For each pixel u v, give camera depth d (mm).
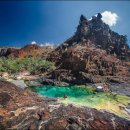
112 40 104062
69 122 24422
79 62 71500
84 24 111750
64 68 74938
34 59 94625
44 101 30859
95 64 73812
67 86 60031
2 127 23656
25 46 125688
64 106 27891
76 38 109500
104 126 24828
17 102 28266
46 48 126750
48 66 81000
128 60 96625
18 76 68875
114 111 33625
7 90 30516
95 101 38250
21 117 25000
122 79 66875
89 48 90438
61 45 108500
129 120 27828
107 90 52375
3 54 129125
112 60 81875
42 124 23984
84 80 63844
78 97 41750
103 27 108062
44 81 62438
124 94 48812
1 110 25938
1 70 75812
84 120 25031
